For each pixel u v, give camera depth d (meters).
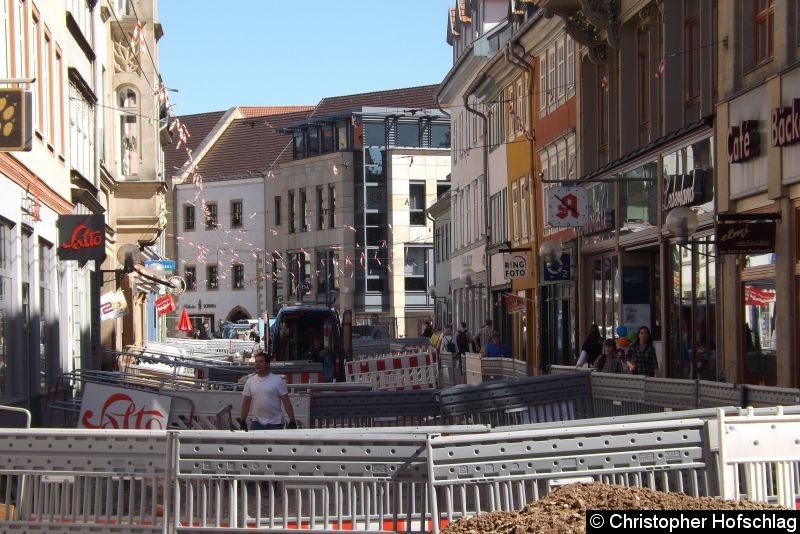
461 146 70.56
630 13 34.28
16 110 17.03
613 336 36.97
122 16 45.62
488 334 51.72
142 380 23.34
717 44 28.03
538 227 48.91
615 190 35.56
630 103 35.12
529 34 48.09
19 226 22.97
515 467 8.91
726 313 26.66
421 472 8.98
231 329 95.38
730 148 25.86
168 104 39.91
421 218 103.31
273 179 109.56
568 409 20.73
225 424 18.09
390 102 107.31
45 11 26.83
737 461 9.01
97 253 27.81
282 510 9.14
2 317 21.83
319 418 19.33
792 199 23.55
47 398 25.73
